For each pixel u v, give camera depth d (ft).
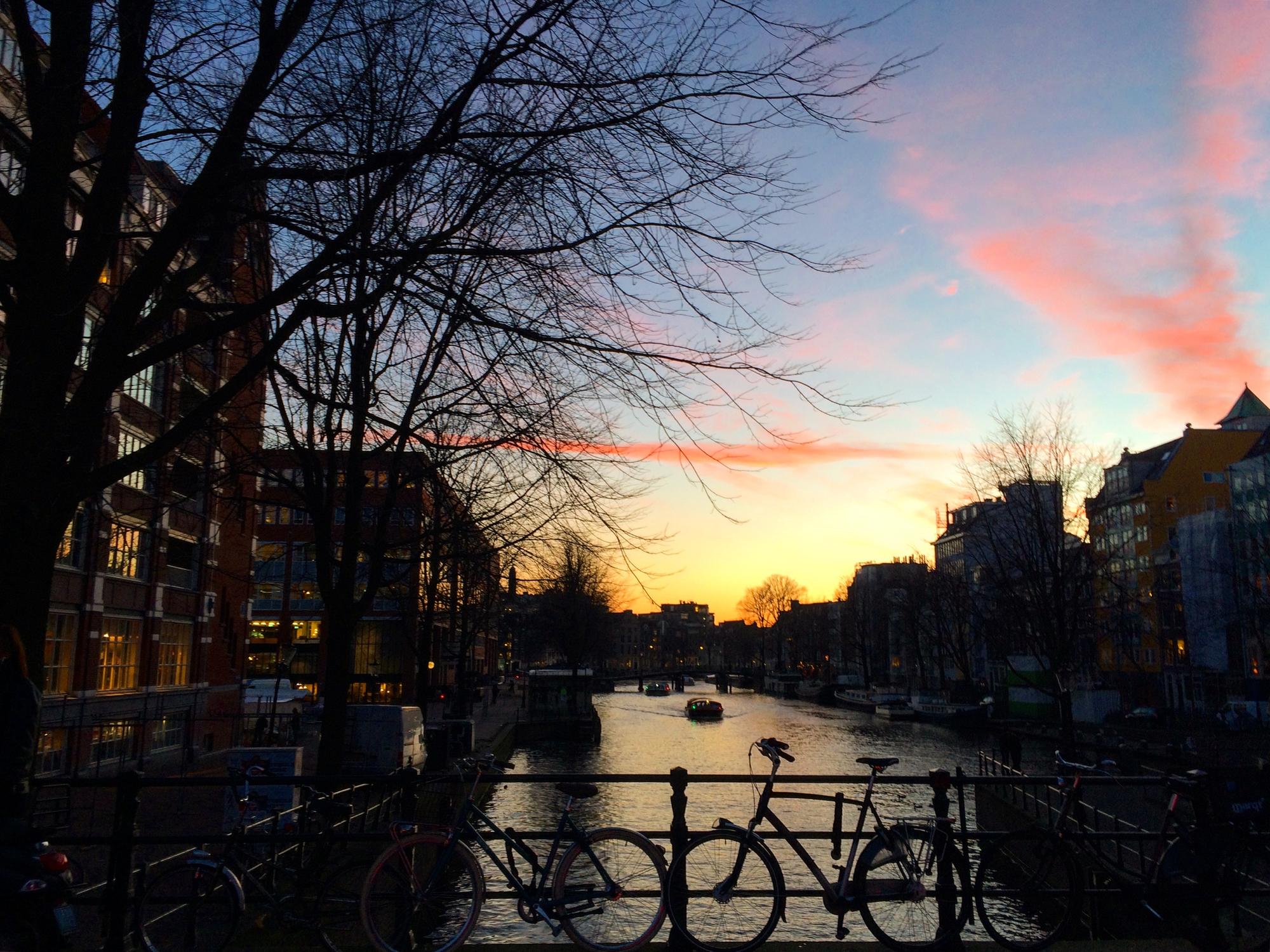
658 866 19.65
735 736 200.44
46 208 20.53
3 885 16.83
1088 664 191.42
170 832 50.11
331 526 46.47
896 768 142.00
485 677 311.68
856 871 19.90
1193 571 200.75
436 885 19.20
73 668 73.56
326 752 45.06
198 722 96.07
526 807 90.94
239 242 30.14
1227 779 22.93
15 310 20.43
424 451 44.04
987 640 178.91
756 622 609.01
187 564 95.71
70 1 21.03
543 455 26.94
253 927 22.54
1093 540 119.96
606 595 215.51
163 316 21.83
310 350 33.94
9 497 18.83
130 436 71.51
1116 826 49.42
